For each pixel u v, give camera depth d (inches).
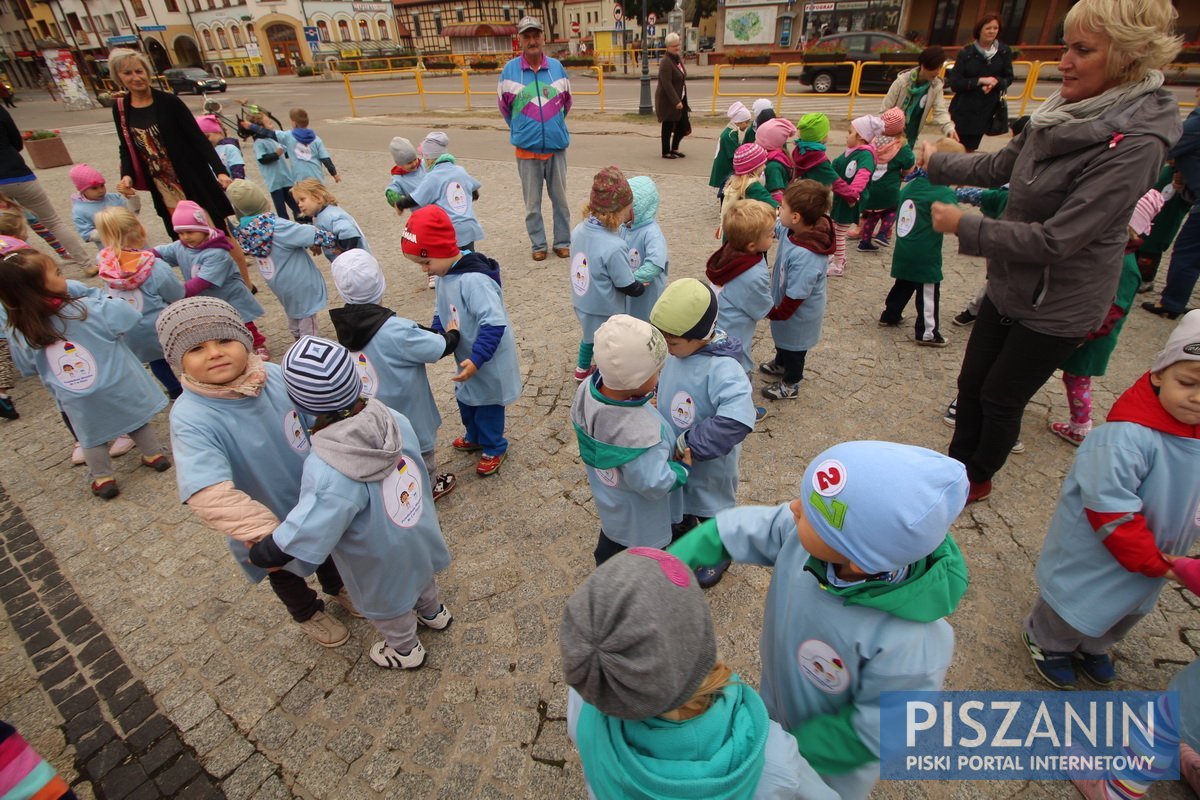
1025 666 92.4
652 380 76.7
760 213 125.0
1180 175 177.8
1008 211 96.4
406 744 86.4
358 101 940.0
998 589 105.3
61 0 2172.7
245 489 86.3
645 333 73.4
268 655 100.9
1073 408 135.4
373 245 293.7
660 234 158.2
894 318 193.0
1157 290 210.5
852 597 50.6
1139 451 68.8
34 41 2329.0
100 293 134.6
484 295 120.6
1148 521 71.9
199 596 113.2
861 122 225.8
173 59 2054.6
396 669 96.7
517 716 89.3
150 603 112.3
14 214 176.1
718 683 44.0
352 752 85.7
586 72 1338.6
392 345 110.7
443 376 183.2
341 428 73.9
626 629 37.8
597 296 151.3
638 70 1250.6
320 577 102.5
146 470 150.7
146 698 95.0
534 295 234.2
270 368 89.1
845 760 56.2
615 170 139.9
